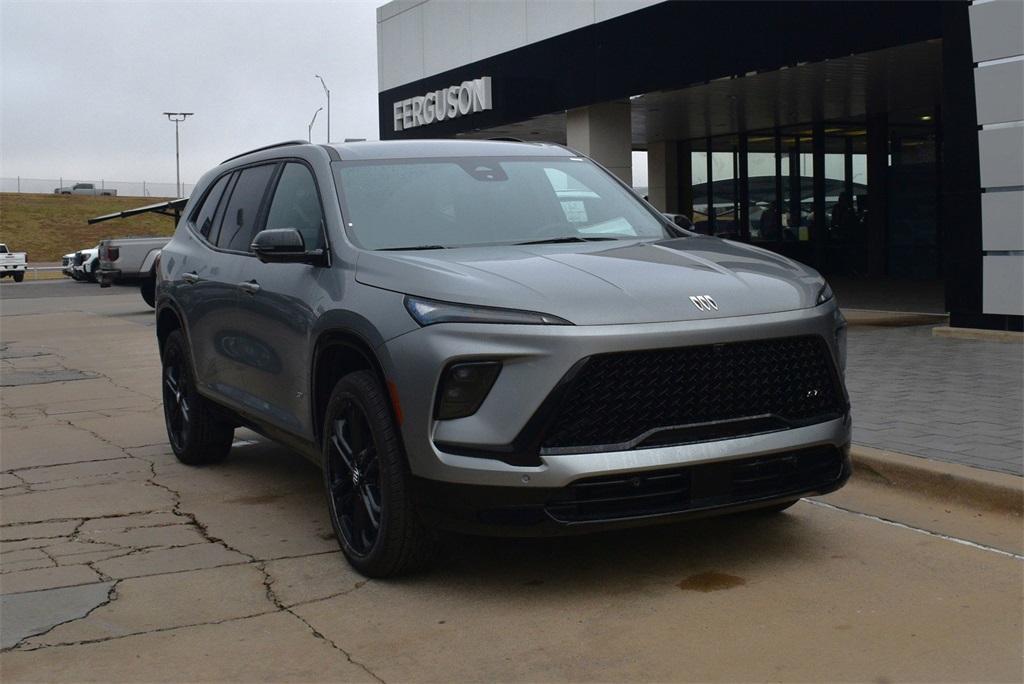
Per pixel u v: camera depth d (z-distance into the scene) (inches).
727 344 164.2
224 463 285.9
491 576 181.0
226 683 142.9
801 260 959.0
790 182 956.6
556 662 145.5
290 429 212.2
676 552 190.5
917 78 685.3
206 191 286.7
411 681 141.4
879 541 194.5
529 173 225.6
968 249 448.5
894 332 477.4
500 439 158.9
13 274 1875.0
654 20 688.4
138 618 168.4
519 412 157.9
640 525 161.2
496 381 159.9
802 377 172.2
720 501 163.9
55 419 372.2
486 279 169.9
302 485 258.1
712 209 1027.9
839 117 903.1
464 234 203.8
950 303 458.0
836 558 185.3
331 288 193.8
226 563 195.9
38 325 821.2
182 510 236.4
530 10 799.1
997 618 156.3
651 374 160.4
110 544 210.8
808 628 154.3
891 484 229.5
